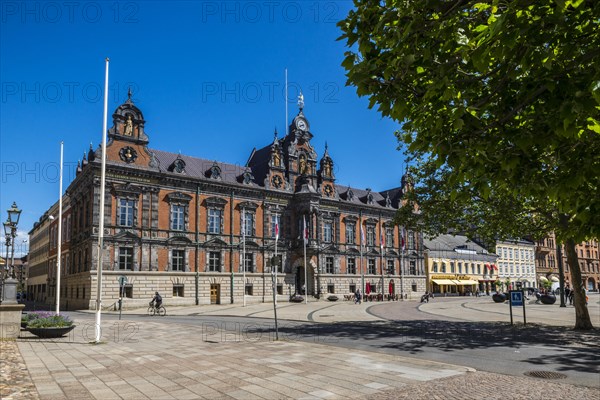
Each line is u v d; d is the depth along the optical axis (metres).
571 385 10.71
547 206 22.73
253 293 59.94
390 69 6.39
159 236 52.91
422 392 10.02
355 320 30.84
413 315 35.53
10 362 13.91
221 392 10.24
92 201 49.12
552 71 5.42
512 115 6.11
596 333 21.75
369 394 9.97
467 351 16.22
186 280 54.09
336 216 70.38
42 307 61.25
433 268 85.25
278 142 66.19
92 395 9.98
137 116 52.88
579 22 5.13
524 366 13.42
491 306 48.09
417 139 7.06
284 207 64.88
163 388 10.62
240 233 59.88
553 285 102.94
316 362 13.80
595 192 6.29
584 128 5.71
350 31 7.05
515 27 4.99
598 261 118.25
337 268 69.25
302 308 47.16
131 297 49.84
